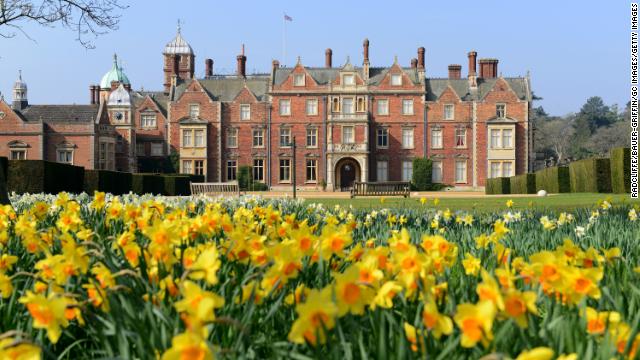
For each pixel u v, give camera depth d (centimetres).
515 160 6016
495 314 223
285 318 324
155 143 6359
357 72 6116
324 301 230
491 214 1110
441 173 6091
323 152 6116
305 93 6131
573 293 271
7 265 372
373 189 3547
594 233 712
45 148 5741
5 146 5709
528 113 6038
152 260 361
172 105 6194
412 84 6116
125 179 4119
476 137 6059
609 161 3056
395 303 337
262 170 6194
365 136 6056
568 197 2573
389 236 695
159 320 300
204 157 6144
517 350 260
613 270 396
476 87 6206
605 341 239
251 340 281
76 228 531
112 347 293
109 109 6359
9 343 217
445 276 383
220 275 370
